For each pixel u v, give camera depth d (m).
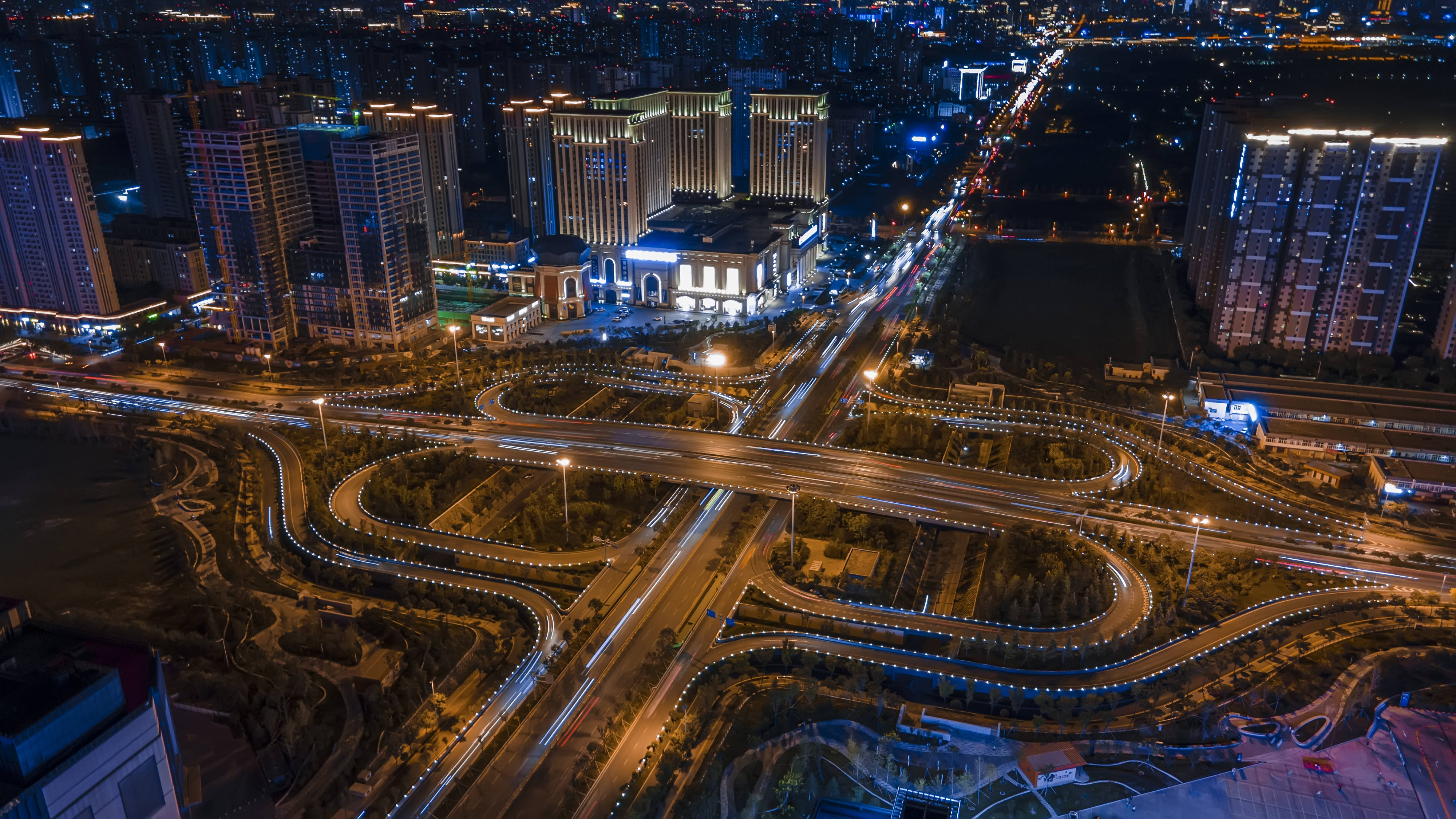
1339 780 193.00
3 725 132.88
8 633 156.50
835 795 189.38
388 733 196.62
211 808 181.00
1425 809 186.25
